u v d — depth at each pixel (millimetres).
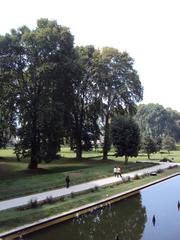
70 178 43406
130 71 71375
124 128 64062
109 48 70938
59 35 54500
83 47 72812
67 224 26609
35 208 28188
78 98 68938
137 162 70188
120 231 25031
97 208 30672
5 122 52938
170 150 131625
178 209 31500
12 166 56875
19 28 55500
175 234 24438
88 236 23812
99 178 45969
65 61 54125
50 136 52281
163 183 45594
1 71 51562
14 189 34875
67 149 117688
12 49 51906
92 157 78875
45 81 53000
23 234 23047
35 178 42594
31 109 52938
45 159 52312
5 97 52031
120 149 64000
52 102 52250
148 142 86312
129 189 38250
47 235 23906
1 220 24125
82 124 71500
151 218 28406
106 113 71875
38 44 53250
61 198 31844
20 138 53125
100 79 70375
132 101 71750
